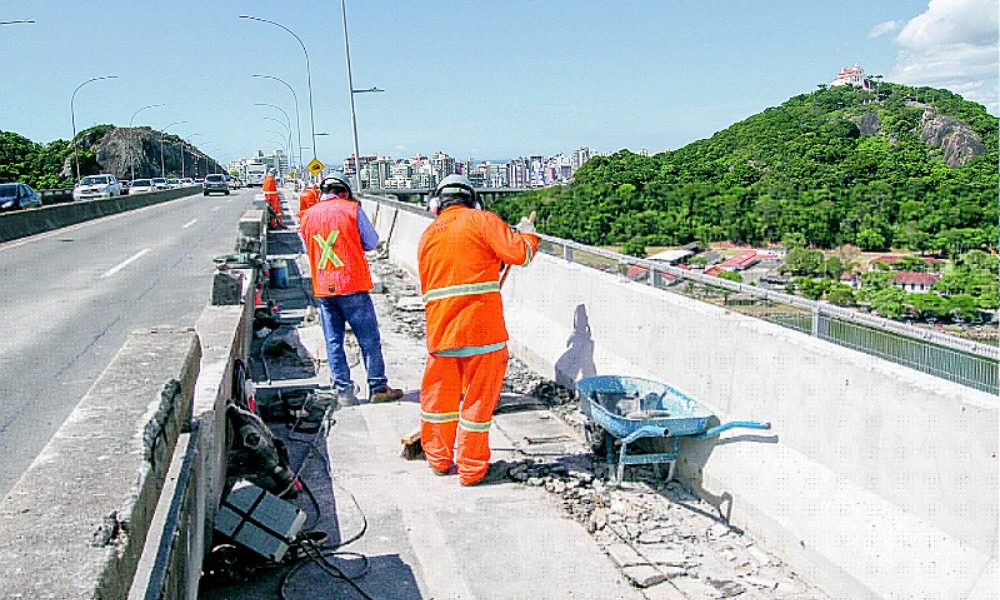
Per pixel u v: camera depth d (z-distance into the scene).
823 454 4.15
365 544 4.52
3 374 8.22
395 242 18.16
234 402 5.37
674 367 5.63
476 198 5.67
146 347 3.70
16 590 1.73
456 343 5.23
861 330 4.16
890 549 3.62
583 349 7.14
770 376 4.59
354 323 7.04
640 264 6.54
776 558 4.27
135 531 2.14
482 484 5.36
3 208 38.09
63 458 2.40
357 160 31.52
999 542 3.19
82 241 24.22
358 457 5.87
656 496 5.05
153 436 2.61
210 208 44.69
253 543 4.09
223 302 7.62
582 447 5.98
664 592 3.93
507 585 4.05
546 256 8.55
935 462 3.50
